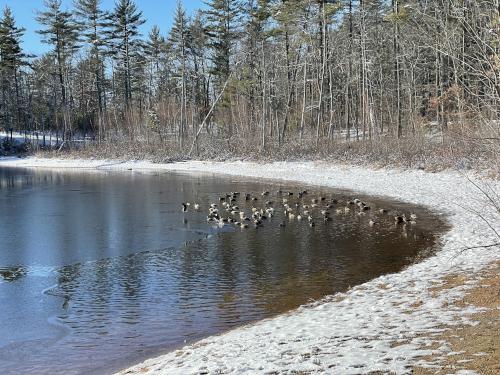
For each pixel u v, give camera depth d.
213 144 54.16
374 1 47.34
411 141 35.09
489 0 10.93
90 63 73.94
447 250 14.23
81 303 11.01
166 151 54.62
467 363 6.00
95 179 39.41
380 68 50.44
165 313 10.28
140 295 11.47
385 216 20.48
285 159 43.12
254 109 61.69
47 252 15.83
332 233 17.69
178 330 9.38
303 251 15.20
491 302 8.63
